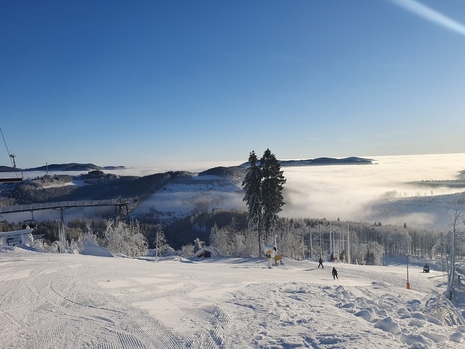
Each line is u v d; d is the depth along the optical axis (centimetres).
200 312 1390
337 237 11256
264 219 5259
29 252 3475
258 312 1339
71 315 1362
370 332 974
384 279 3225
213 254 5550
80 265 2689
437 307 1346
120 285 1998
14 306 1500
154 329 1165
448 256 2761
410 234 13075
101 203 7319
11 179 3397
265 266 3897
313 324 1101
